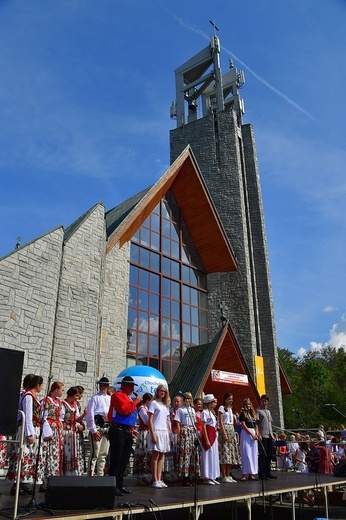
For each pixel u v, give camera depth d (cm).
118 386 1502
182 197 2752
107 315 2011
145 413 1091
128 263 2264
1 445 866
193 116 3584
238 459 1132
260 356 2652
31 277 1447
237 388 2197
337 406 5828
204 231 2794
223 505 1270
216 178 3055
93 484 618
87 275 1684
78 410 938
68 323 1557
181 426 1014
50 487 605
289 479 1190
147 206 2380
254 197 3112
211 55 3472
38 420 773
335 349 7756
